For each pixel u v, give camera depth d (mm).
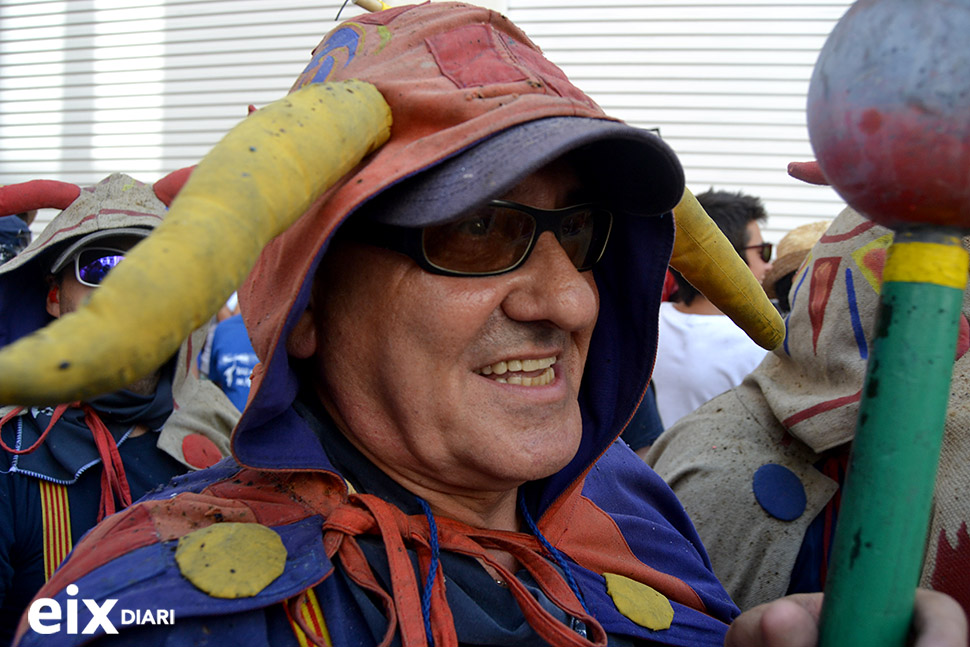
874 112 628
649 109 5629
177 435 1997
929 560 1191
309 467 958
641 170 992
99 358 552
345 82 895
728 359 2502
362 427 1013
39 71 6637
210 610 818
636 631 1095
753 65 5535
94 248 1936
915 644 662
